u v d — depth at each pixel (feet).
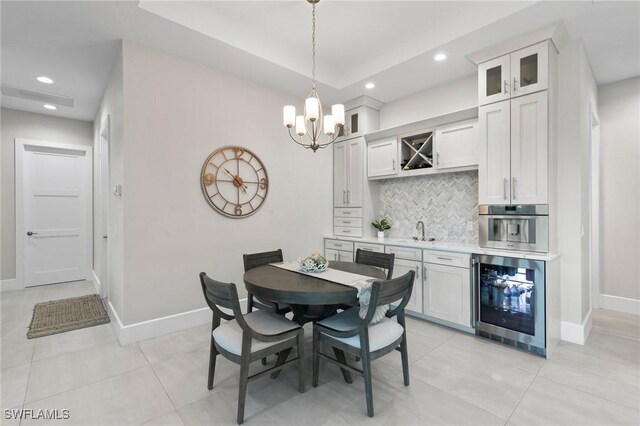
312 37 9.95
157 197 9.47
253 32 9.67
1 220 14.34
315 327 6.78
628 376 7.17
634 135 11.00
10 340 9.14
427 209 12.78
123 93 8.80
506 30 8.48
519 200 8.92
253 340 6.00
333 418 5.83
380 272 8.02
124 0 7.18
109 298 11.12
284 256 12.86
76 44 8.98
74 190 16.25
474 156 10.39
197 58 9.98
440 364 7.80
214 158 10.72
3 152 14.28
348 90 12.71
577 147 8.89
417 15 8.81
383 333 6.40
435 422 5.70
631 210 11.07
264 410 6.07
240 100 11.42
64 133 15.69
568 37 8.77
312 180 13.97
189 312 10.16
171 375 7.29
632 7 7.45
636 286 11.02
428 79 11.68
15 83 11.57
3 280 14.44
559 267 9.07
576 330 8.93
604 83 11.50
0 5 7.19
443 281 10.11
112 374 7.32
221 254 10.96
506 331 8.75
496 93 9.38
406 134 12.32
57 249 15.85
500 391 6.63
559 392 6.57
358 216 13.75
